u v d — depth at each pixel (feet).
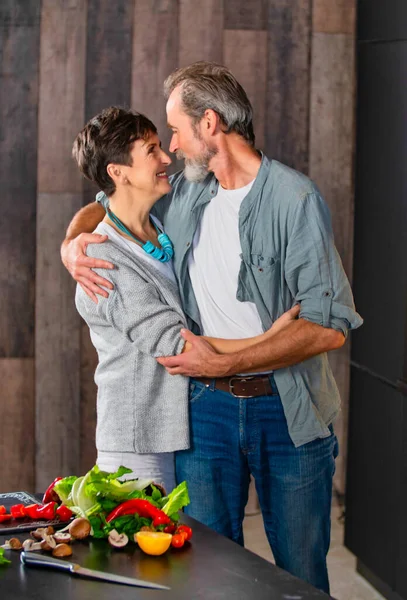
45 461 13.09
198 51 12.83
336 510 13.87
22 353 12.92
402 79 10.82
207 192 8.39
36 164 12.67
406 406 10.53
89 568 5.37
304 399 8.25
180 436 8.27
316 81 13.12
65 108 12.63
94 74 12.64
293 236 7.95
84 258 8.02
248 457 8.40
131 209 8.33
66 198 12.75
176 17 12.73
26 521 6.10
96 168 8.19
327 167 13.30
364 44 12.28
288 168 8.16
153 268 8.30
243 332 8.35
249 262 8.17
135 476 8.21
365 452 11.93
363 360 12.09
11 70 12.49
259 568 5.39
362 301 12.20
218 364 7.88
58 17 12.49
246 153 8.20
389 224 11.21
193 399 8.37
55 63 12.55
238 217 8.20
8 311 12.84
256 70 12.98
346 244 13.46
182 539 5.69
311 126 13.20
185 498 5.97
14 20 12.42
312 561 8.61
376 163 11.72
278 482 8.45
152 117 12.82
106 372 8.34
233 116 8.04
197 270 8.43
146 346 8.00
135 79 12.73
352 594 11.38
